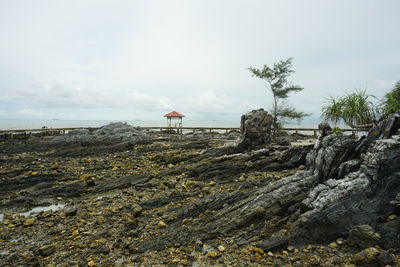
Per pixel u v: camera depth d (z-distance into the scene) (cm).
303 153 1488
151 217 938
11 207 1136
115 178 1581
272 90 3008
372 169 728
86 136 3281
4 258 695
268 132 2052
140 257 659
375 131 860
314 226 685
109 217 962
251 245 680
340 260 588
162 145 2777
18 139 3647
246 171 1481
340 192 743
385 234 612
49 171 1762
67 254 697
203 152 2041
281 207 806
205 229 770
